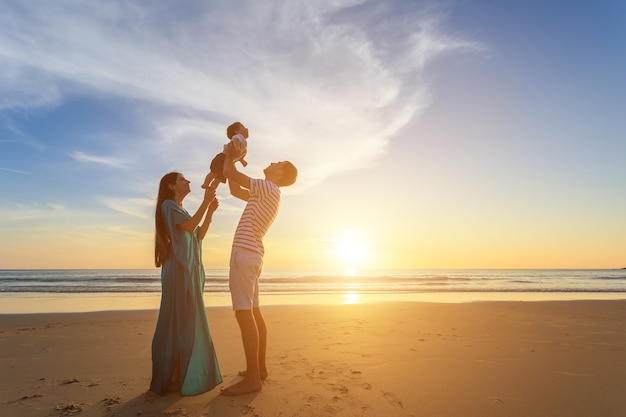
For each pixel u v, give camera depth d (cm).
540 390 312
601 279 4719
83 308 1187
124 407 268
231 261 310
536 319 799
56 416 254
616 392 310
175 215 304
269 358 413
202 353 300
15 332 624
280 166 355
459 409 270
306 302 1345
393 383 324
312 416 254
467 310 988
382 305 1130
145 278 3906
